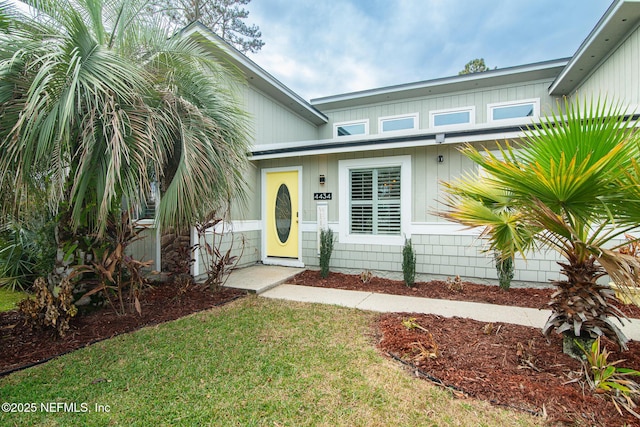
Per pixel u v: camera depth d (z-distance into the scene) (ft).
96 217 11.88
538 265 17.19
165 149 12.23
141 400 7.59
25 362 9.46
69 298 11.32
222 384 8.24
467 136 17.25
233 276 19.93
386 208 20.21
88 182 10.62
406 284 18.13
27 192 10.46
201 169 12.39
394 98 35.37
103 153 10.46
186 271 17.01
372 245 20.45
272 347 10.37
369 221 20.68
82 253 12.39
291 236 23.29
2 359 9.64
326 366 9.10
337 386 8.11
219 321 12.78
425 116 34.35
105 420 6.89
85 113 10.30
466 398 7.52
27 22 10.24
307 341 10.82
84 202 11.82
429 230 18.99
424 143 18.12
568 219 8.42
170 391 7.95
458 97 33.14
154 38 13.19
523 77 30.30
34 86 8.59
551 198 7.89
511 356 9.30
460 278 18.16
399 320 12.60
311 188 22.31
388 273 20.08
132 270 13.42
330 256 20.86
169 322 12.71
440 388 7.95
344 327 12.10
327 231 20.77
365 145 19.57
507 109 31.40
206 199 13.21
